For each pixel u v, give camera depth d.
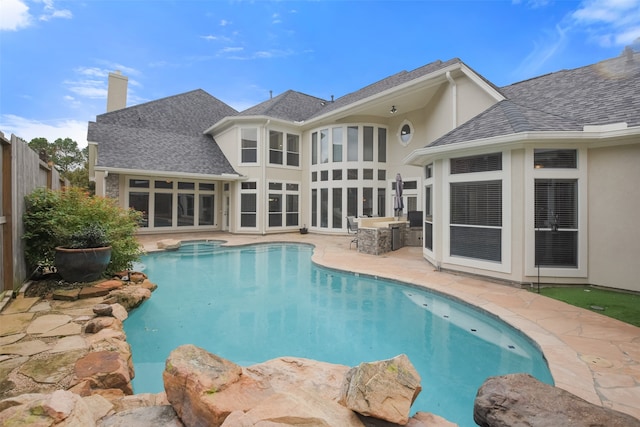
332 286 8.35
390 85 15.98
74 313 4.97
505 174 7.42
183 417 2.39
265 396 2.46
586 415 2.15
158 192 17.53
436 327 5.73
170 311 6.55
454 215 8.54
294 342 5.21
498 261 7.59
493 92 10.30
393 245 12.51
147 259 11.95
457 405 3.61
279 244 15.37
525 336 4.73
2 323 4.52
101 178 16.72
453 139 8.41
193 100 23.61
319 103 22.62
